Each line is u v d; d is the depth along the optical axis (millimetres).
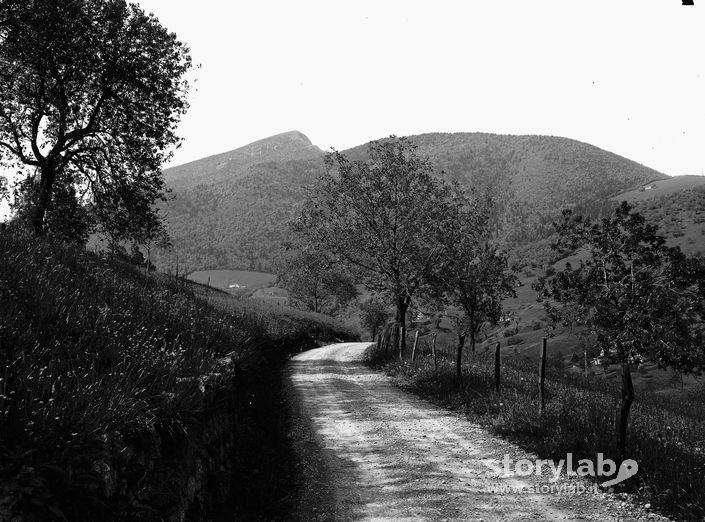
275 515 6324
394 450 9109
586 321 7812
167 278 17469
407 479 7527
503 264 23188
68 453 3533
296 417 11742
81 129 24734
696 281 6984
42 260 9133
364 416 11984
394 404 13500
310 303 82875
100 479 3588
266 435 9227
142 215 25344
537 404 10766
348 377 19188
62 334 5891
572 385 17391
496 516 6105
